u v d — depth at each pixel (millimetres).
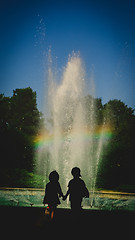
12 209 7227
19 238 4781
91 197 14492
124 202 12320
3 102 49031
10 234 5035
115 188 23250
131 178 25969
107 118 42781
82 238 4949
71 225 5734
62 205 11273
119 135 34125
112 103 48625
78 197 5934
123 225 5957
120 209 9234
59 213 6691
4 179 22469
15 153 27078
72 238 4922
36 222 5934
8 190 16984
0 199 11375
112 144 28219
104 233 5332
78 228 5625
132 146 27453
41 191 16984
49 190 6277
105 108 47000
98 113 42812
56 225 5742
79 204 5906
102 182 25391
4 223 5836
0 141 26875
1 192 15180
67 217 6332
